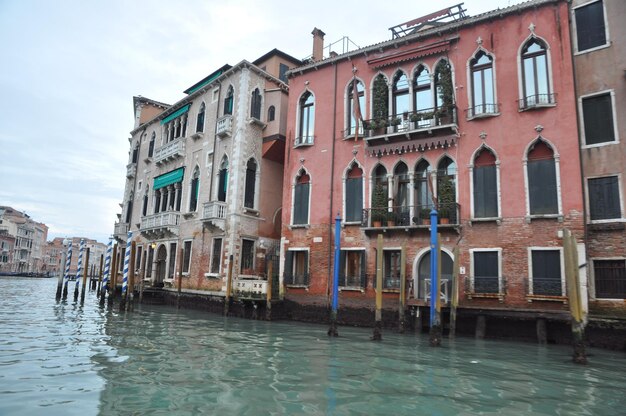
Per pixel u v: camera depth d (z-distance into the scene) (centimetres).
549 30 1364
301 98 1919
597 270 1230
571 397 664
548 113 1330
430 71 1571
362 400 627
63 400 598
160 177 2727
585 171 1277
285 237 1831
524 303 1276
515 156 1363
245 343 1112
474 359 946
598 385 738
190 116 2538
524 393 682
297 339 1198
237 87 2173
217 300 1980
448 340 1227
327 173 1762
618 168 1229
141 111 3231
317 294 1683
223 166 2191
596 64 1303
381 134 1644
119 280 3019
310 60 2125
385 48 1684
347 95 1775
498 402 632
